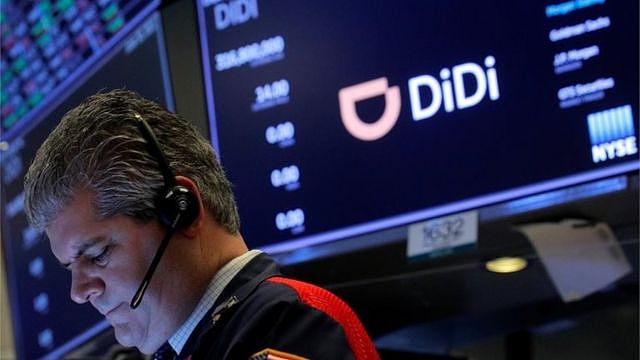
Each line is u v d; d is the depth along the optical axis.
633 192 1.99
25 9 3.06
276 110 2.41
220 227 1.42
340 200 2.31
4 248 3.16
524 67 2.12
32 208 1.37
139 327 1.40
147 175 1.35
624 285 2.03
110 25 2.78
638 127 1.98
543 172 2.08
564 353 2.10
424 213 2.21
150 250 1.36
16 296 3.11
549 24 2.10
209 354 1.32
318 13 2.38
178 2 2.58
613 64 2.02
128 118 1.38
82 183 1.34
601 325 2.06
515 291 2.15
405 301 2.29
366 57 2.30
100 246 1.35
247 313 1.33
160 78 2.61
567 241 2.06
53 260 2.98
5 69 3.14
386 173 2.26
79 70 2.87
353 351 1.31
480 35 2.17
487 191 2.14
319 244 2.33
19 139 3.09
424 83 2.23
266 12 2.44
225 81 2.49
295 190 2.37
